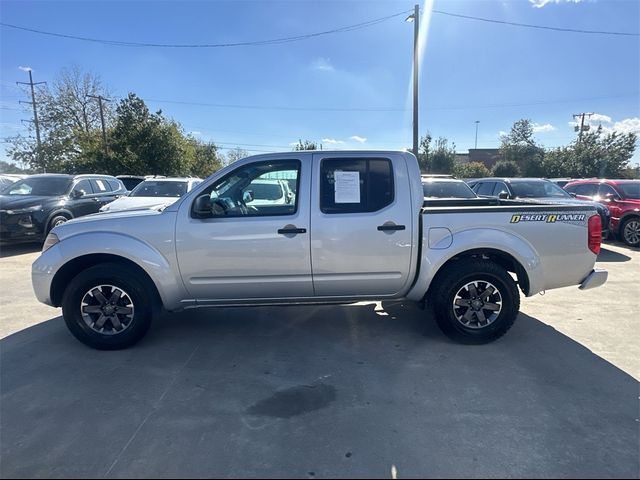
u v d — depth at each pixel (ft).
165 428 9.31
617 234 35.06
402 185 13.34
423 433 9.10
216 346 13.79
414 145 66.54
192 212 13.07
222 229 12.98
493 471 7.92
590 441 8.81
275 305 13.89
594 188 39.14
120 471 7.94
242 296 13.58
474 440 8.85
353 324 15.74
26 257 29.19
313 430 9.23
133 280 13.07
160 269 13.01
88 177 37.11
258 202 13.33
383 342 14.07
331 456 8.36
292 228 13.01
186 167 101.81
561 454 8.40
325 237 13.10
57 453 8.46
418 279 13.57
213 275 13.21
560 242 13.62
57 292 13.58
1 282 22.21
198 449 8.58
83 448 8.61
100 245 12.91
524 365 12.34
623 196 35.91
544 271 13.66
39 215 30.04
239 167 13.32
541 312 17.29
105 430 9.23
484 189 40.52
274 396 10.68
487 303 13.70
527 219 13.43
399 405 10.23
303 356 13.02
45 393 10.80
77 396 10.66
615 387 11.06
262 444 8.74
